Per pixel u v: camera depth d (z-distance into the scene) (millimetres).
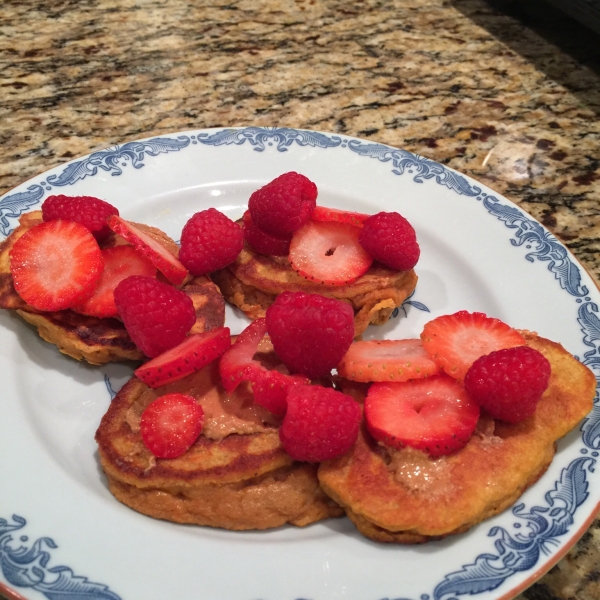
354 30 393
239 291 233
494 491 171
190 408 180
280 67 358
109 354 209
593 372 205
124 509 178
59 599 154
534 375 174
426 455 175
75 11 393
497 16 413
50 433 197
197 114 321
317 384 192
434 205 263
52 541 165
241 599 159
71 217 216
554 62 373
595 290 230
